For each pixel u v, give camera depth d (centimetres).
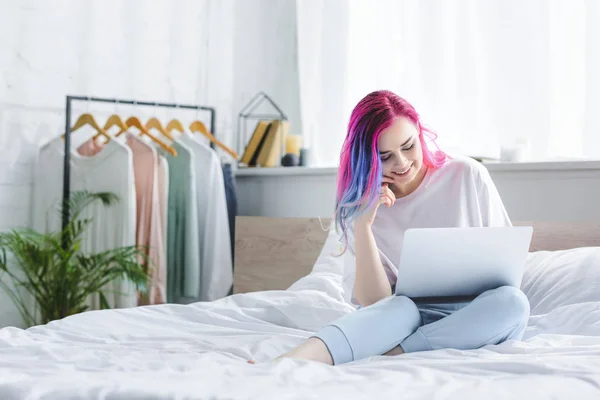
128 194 300
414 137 173
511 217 241
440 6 288
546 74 250
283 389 98
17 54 322
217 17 375
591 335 152
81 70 338
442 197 183
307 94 355
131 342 158
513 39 259
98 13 343
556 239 217
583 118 239
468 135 277
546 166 227
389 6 311
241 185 368
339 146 335
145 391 95
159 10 359
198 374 108
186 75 366
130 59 351
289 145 348
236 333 174
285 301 202
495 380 107
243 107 382
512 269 155
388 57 312
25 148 323
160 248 312
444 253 150
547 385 102
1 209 317
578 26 241
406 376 109
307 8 355
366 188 174
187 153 320
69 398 97
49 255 296
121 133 333
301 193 328
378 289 174
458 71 279
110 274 311
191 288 315
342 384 104
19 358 133
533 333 163
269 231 301
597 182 216
